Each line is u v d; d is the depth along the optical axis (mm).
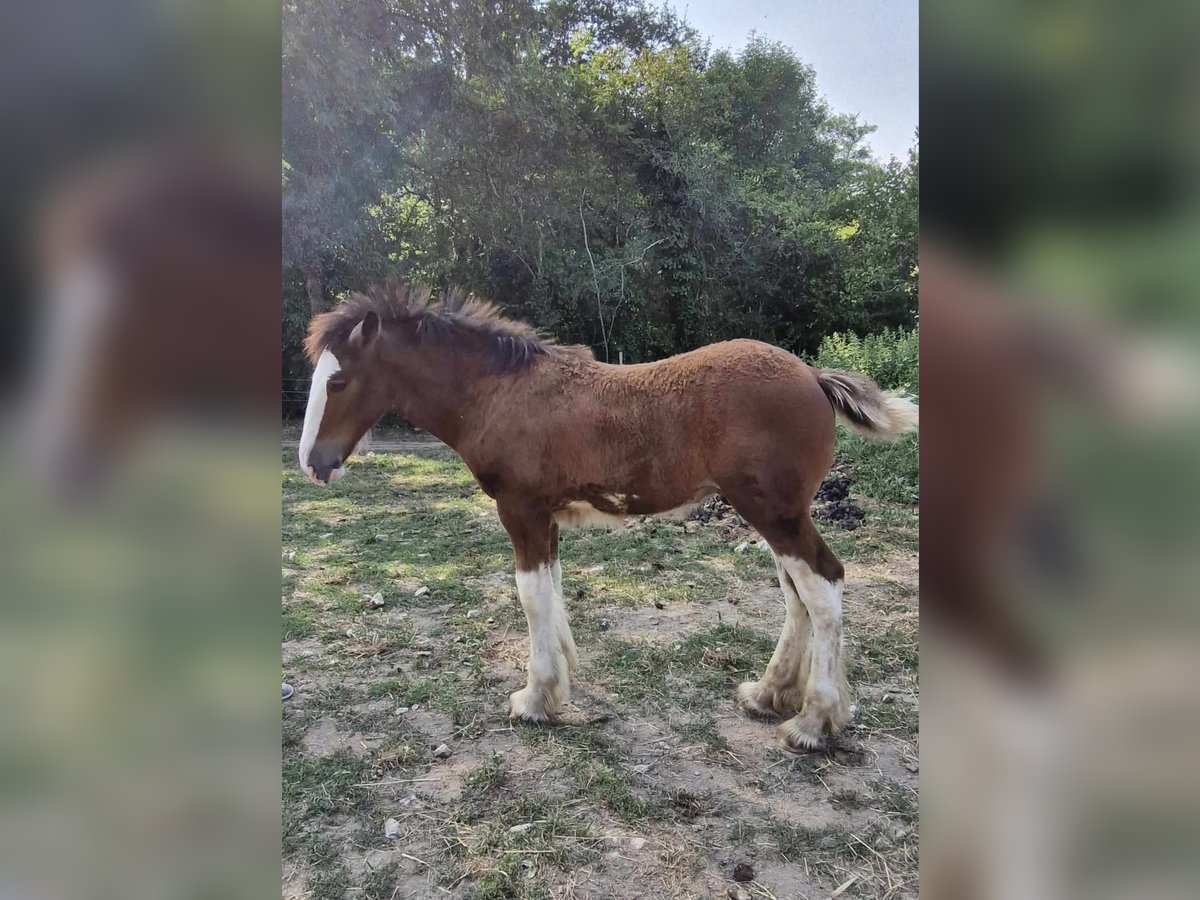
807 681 2656
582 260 12992
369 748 2615
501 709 2879
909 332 9633
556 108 12398
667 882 1957
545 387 2660
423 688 3031
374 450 9359
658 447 2543
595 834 2146
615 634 3562
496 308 2936
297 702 2932
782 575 2758
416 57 11117
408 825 2197
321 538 5270
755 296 14320
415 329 2752
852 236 15023
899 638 3486
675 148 13953
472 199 12227
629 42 15625
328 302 11352
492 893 1921
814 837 2127
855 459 6773
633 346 13430
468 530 5496
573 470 2633
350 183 10445
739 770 2463
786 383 2426
